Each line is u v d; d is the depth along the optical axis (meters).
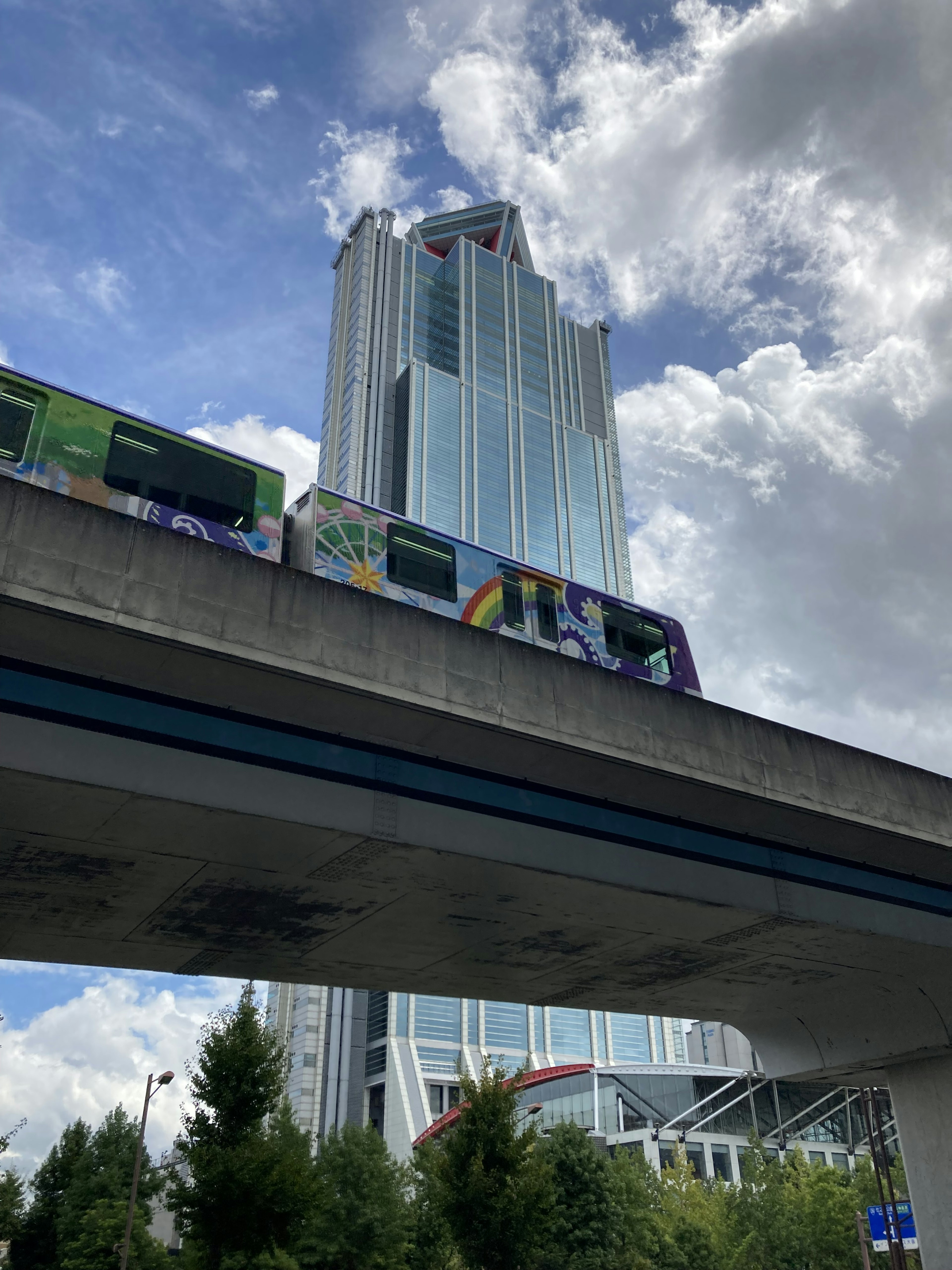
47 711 13.28
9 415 16.44
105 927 18.66
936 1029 24.08
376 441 170.88
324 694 14.70
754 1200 47.50
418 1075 122.38
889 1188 33.31
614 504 192.62
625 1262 36.16
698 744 18.25
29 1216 33.81
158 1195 35.81
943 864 22.52
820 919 20.08
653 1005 25.84
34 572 12.48
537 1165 24.14
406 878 16.72
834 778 20.23
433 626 15.81
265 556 18.39
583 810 17.91
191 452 18.41
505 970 22.34
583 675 17.34
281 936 19.44
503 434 183.00
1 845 14.88
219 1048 20.94
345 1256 34.69
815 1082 28.81
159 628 13.12
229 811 14.09
